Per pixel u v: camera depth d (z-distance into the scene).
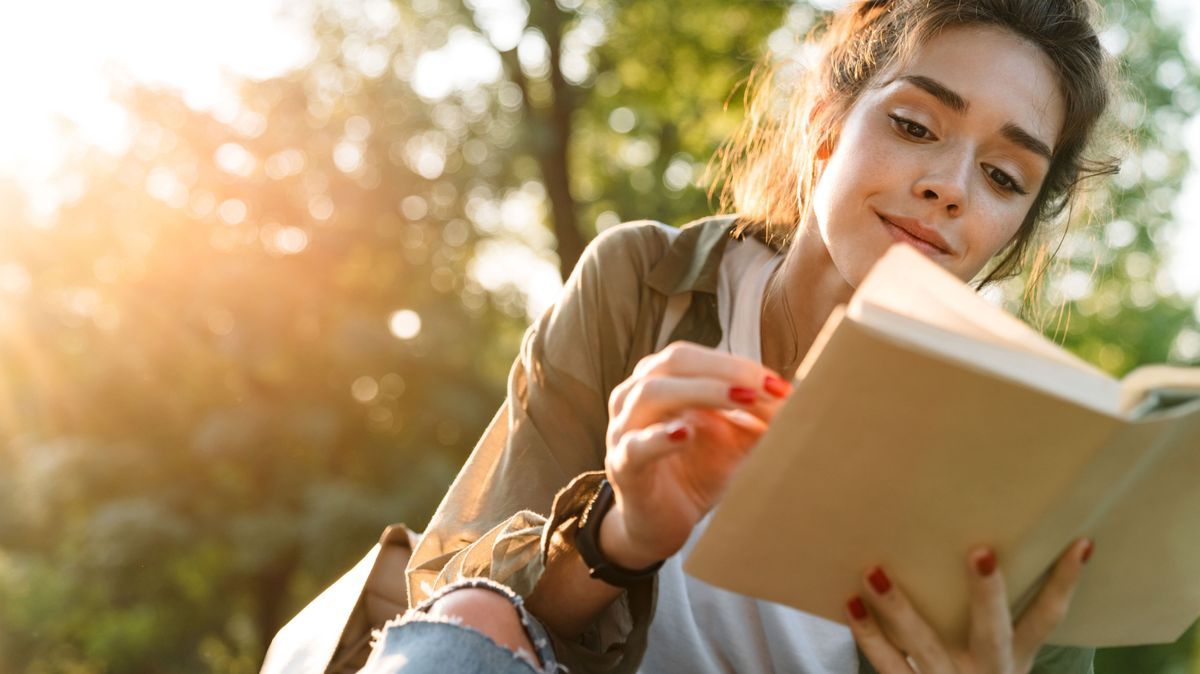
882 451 1.05
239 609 15.78
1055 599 1.15
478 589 1.30
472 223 15.02
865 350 0.98
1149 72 15.20
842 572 1.16
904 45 1.57
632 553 1.29
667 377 1.17
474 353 14.91
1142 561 1.20
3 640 15.83
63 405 14.97
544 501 1.64
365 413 14.35
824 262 1.65
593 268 1.74
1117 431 0.99
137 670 16.28
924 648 1.15
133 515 13.46
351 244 14.51
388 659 1.22
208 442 13.45
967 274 1.55
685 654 1.60
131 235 15.31
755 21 14.55
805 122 1.79
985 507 1.07
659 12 14.39
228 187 14.77
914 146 1.51
